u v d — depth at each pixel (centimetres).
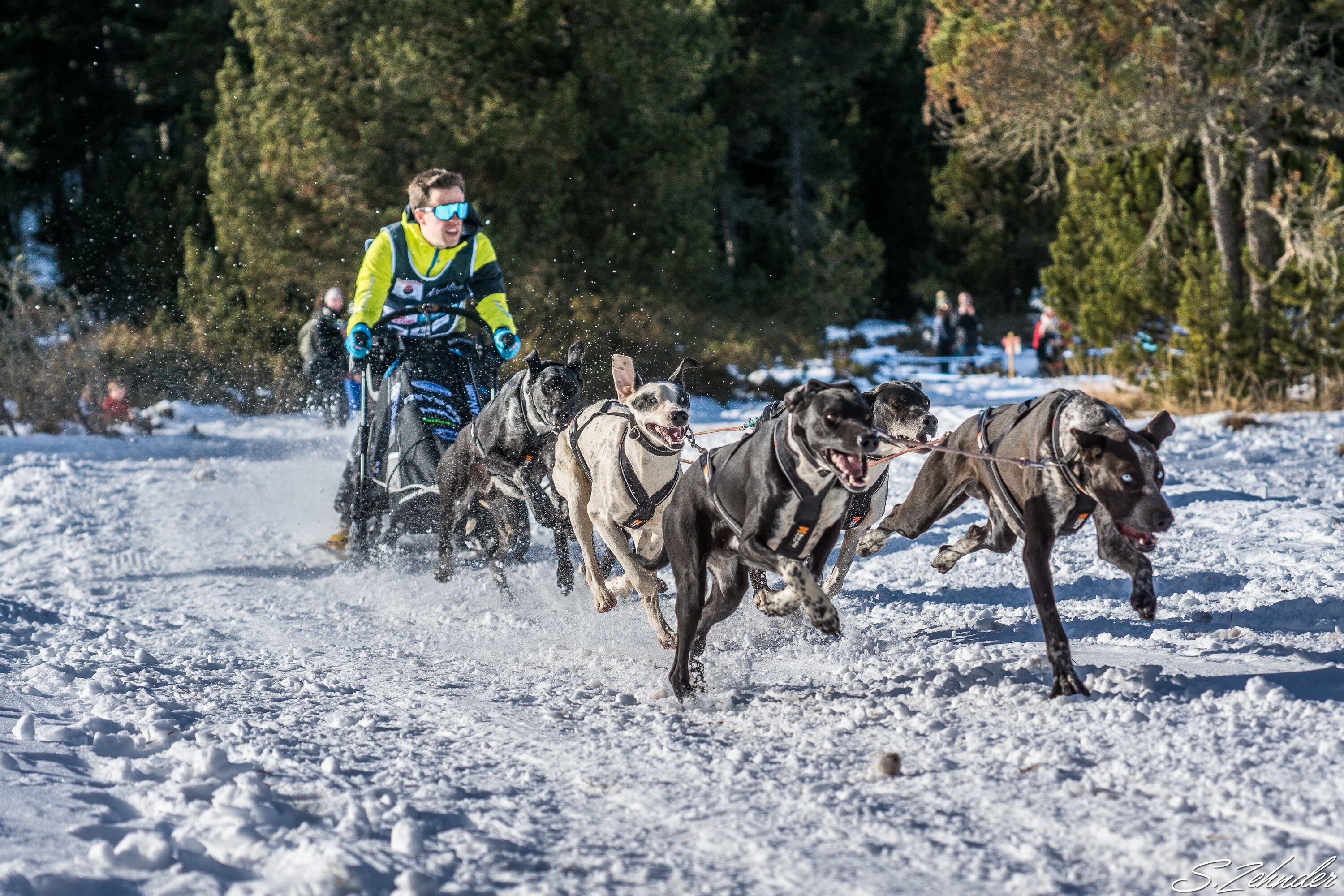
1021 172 4559
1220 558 946
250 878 398
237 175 2762
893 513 757
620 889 392
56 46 3959
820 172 4412
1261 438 1728
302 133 2536
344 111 2570
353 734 582
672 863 414
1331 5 1989
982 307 4650
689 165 2848
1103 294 2302
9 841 413
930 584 940
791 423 593
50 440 2252
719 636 783
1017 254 4697
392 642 820
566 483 825
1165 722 540
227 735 570
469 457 972
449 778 510
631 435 750
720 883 396
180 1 3828
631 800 479
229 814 441
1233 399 2105
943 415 2100
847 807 459
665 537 666
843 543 794
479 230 1110
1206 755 490
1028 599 864
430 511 1081
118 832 432
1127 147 2197
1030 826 432
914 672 665
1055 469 612
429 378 1083
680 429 729
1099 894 376
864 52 4212
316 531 1348
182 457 2027
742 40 4050
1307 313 2114
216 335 2833
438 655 777
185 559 1183
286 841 425
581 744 561
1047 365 2941
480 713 618
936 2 2291
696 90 2989
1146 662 668
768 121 4291
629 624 852
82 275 3319
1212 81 1980
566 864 412
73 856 404
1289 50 1980
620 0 2739
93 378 2512
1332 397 2067
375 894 384
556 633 832
